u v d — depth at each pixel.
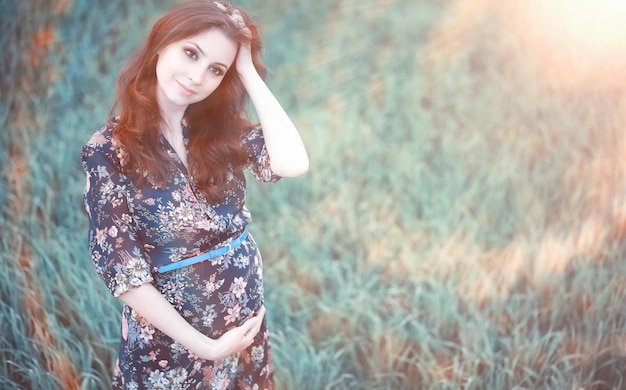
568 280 3.23
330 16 5.08
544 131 4.10
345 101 4.44
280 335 2.95
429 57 4.75
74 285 2.99
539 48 4.67
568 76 4.45
